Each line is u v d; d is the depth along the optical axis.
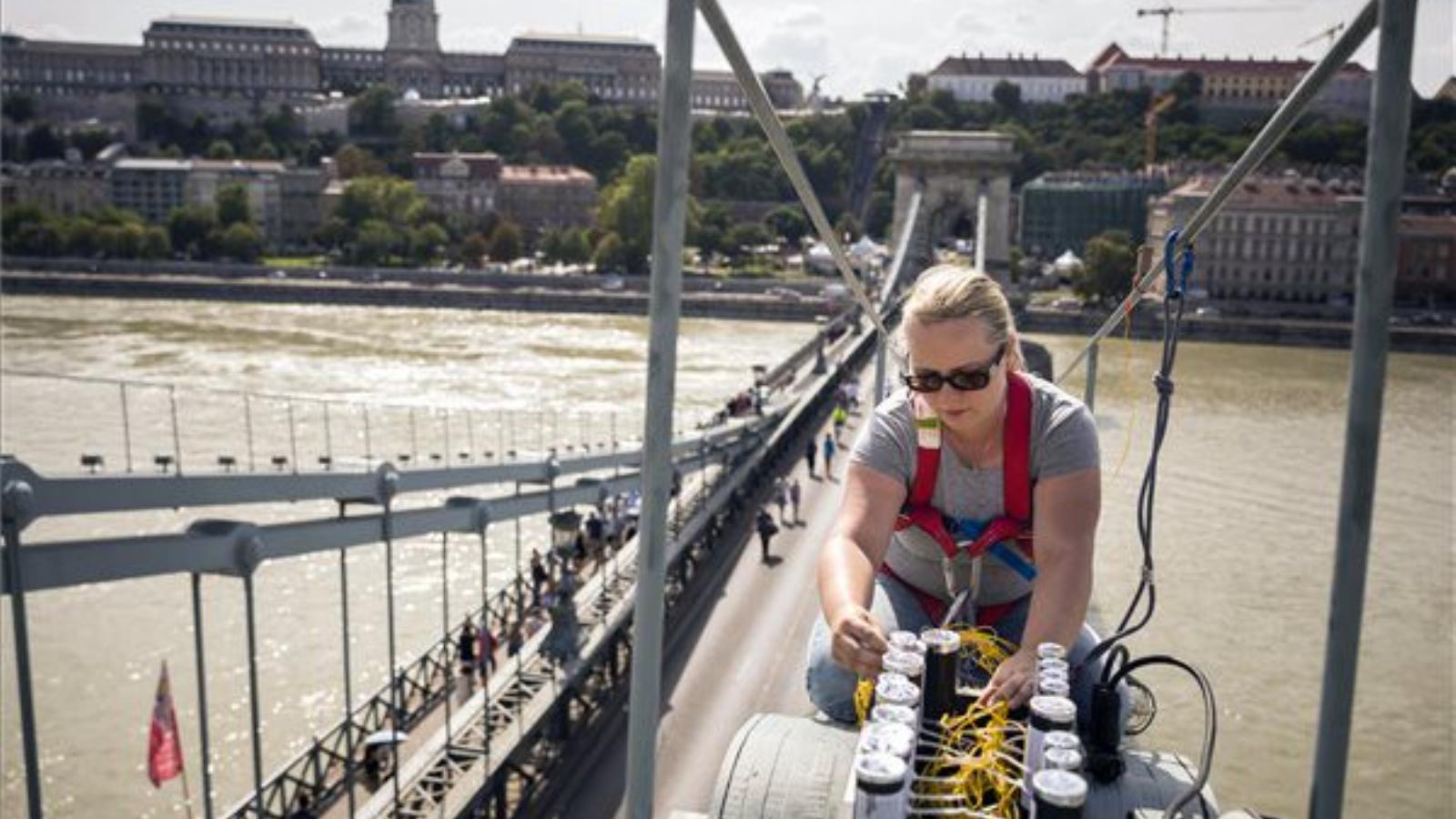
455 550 34.44
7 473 7.46
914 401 2.66
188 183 160.38
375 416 56.59
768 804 2.23
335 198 159.88
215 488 10.76
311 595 30.39
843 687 2.67
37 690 24.39
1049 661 2.09
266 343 87.69
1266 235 100.81
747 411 46.12
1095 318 96.12
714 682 23.08
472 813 16.14
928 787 1.95
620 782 19.08
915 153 103.06
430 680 22.25
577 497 20.91
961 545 2.61
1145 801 2.29
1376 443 1.54
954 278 2.48
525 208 167.62
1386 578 32.81
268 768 21.48
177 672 25.47
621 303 117.62
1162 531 34.62
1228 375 71.81
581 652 20.83
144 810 20.22
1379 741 23.00
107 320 100.69
